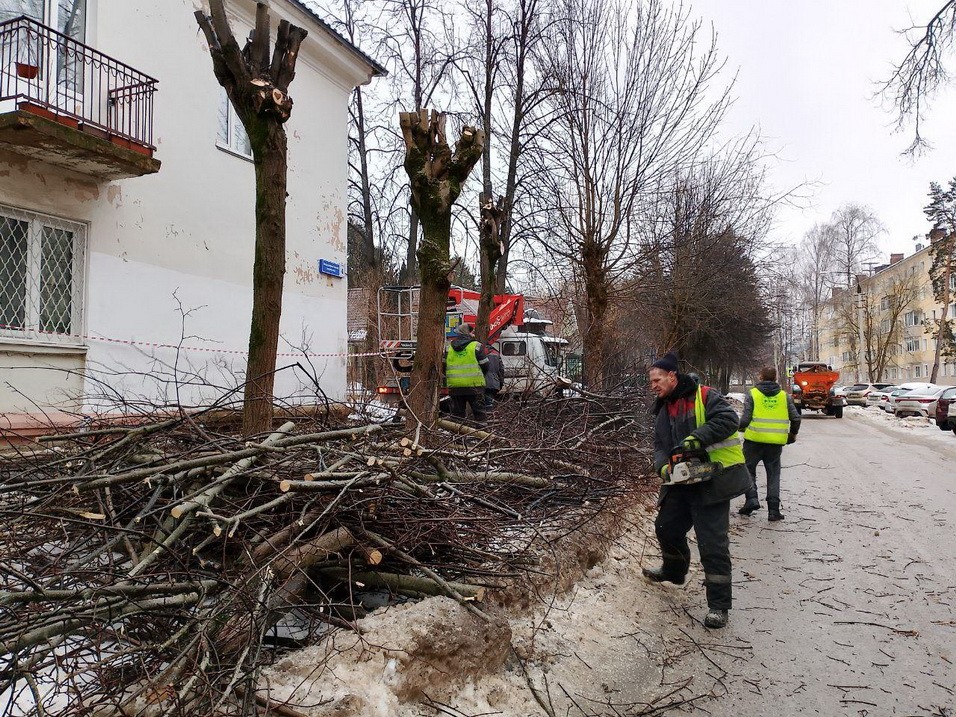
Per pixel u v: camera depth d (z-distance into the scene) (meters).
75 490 3.13
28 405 7.86
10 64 7.52
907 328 65.31
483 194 9.63
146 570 2.96
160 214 9.64
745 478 4.50
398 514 3.66
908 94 10.65
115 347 8.93
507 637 3.59
